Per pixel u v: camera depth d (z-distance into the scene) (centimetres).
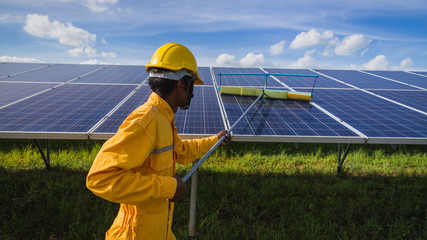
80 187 411
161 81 145
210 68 879
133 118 132
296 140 328
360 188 422
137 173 125
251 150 600
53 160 515
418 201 389
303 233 326
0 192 398
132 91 542
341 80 756
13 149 563
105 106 442
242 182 447
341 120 388
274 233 325
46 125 351
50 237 316
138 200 123
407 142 332
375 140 330
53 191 401
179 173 476
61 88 564
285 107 443
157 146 142
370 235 334
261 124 363
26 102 458
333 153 588
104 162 118
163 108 147
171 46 155
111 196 118
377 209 376
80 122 366
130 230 145
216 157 555
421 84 716
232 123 362
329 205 387
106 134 327
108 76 714
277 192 418
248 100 473
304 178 473
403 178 464
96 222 338
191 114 400
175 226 337
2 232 312
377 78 802
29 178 436
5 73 755
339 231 332
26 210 362
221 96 493
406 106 477
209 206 384
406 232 329
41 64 931
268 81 705
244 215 364
